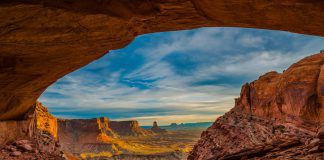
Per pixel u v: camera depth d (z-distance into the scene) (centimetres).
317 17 608
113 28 699
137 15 662
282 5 596
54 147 1933
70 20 619
